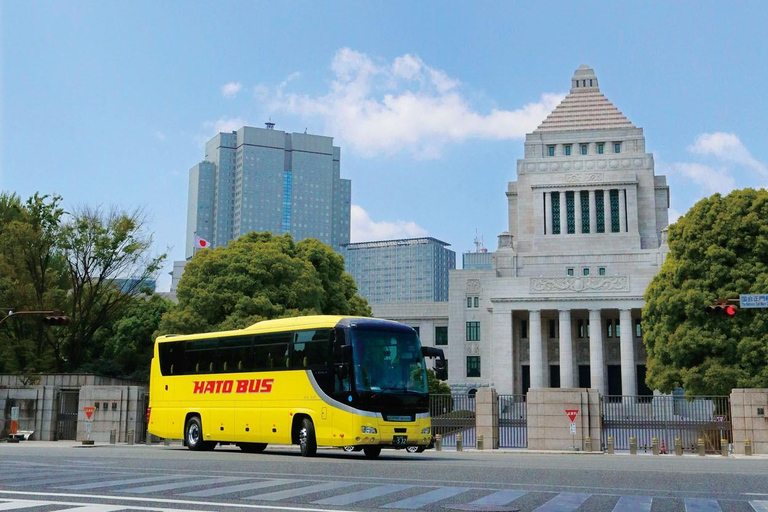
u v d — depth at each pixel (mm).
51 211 66438
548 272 105875
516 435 49938
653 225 106750
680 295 61312
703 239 62281
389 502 13477
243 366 31938
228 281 60938
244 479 17516
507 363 96125
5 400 47281
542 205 109438
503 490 15648
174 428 34406
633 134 111188
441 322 115000
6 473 18844
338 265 72750
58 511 11672
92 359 73938
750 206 62094
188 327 60469
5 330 62094
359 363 27922
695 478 19047
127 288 67500
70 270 64750
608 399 58094
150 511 11766
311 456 28656
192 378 34094
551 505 13234
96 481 16750
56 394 47344
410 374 29062
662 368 62469
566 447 40312
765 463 29109
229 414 31922
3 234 63438
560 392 40969
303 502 13297
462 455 34188
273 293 61781
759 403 38219
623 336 93375
